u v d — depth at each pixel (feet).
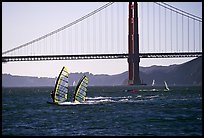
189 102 644.69
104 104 600.80
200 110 493.77
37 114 467.11
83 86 611.88
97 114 454.81
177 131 326.44
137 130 332.60
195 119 399.44
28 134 318.24
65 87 604.90
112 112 476.54
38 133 322.55
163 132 322.14
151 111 485.97
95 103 615.57
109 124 368.89
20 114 469.98
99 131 329.11
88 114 456.04
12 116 447.83
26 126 362.74
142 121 387.34
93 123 376.48
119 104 601.21
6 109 545.03
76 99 606.96
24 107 578.66
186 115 436.76
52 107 557.33
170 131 326.44
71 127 352.49
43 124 374.63
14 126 363.35
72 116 437.17
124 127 349.00
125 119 404.16
